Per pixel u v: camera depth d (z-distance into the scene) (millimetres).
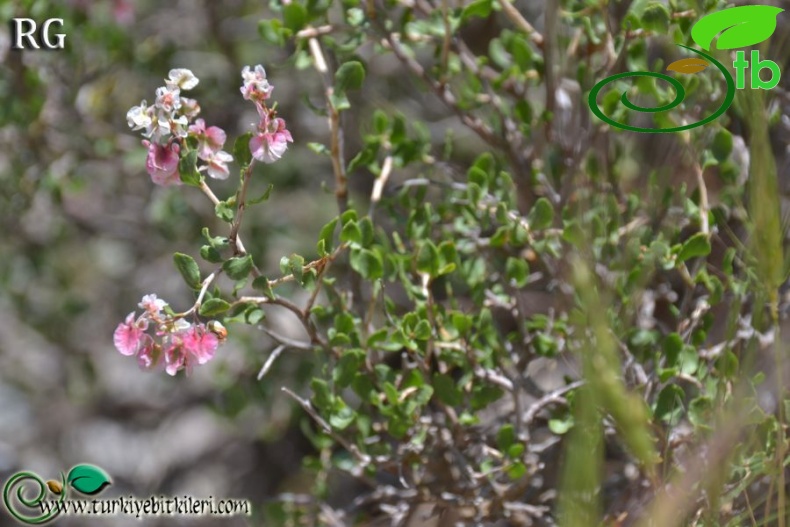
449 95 794
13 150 901
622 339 748
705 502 717
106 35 900
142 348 709
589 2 768
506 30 807
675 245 746
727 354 724
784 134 771
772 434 722
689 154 757
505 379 763
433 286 811
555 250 765
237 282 709
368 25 781
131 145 917
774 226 688
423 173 841
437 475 781
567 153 789
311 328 741
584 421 669
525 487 763
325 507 799
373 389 759
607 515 755
